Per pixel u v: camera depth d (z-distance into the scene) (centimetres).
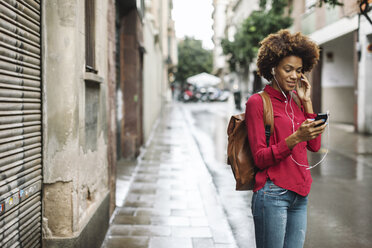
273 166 213
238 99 2786
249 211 507
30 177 272
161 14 2656
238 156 222
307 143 235
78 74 307
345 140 1135
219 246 392
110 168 465
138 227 443
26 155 264
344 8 1289
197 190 608
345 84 1725
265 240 216
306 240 409
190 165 812
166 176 706
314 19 1586
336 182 652
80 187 322
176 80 6494
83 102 326
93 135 376
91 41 377
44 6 290
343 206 523
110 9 475
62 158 297
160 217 479
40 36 291
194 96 4306
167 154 955
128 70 888
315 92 1680
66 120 296
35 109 282
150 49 1476
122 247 385
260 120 212
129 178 687
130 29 880
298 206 219
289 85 216
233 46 2312
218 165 815
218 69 6103
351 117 1720
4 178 228
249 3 3184
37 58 286
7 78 230
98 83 394
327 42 1498
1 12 219
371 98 1229
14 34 239
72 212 300
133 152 871
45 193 298
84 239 324
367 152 935
